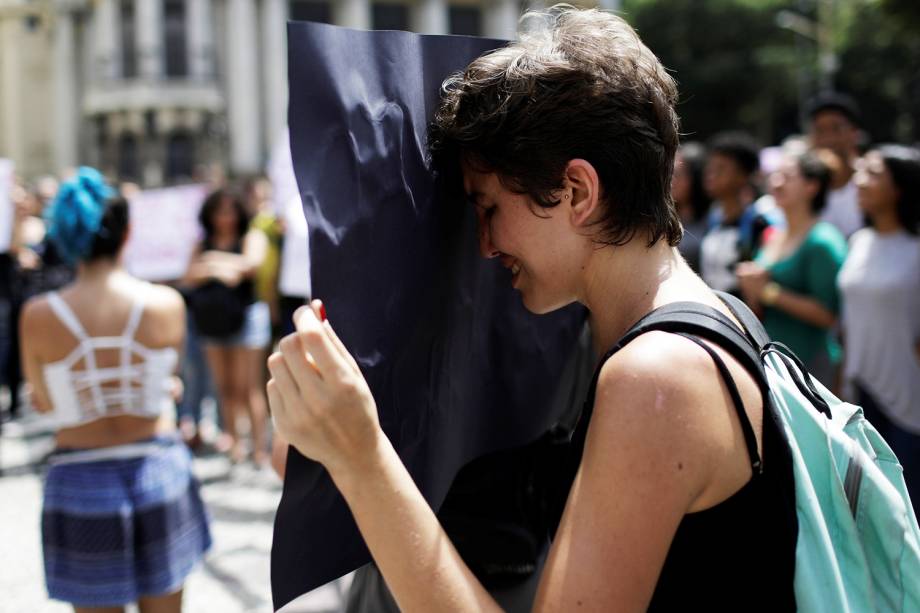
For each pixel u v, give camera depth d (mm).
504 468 1506
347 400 846
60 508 2150
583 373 1615
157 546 2203
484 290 1327
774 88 33750
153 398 2264
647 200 1007
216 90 39156
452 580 870
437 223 1167
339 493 1081
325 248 977
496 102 1005
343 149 1010
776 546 895
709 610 894
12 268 6641
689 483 843
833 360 3570
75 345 2203
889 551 991
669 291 1001
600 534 840
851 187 4645
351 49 1033
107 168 38906
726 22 33125
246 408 5281
